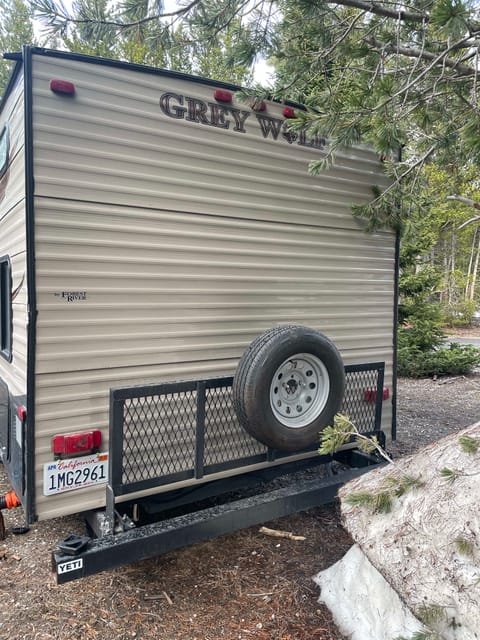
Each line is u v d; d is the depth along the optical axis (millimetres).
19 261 2561
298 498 2768
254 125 3045
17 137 2576
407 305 8984
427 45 3418
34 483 2342
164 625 2232
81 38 3535
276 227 3184
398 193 3510
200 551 2879
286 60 3381
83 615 2295
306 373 2924
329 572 2506
